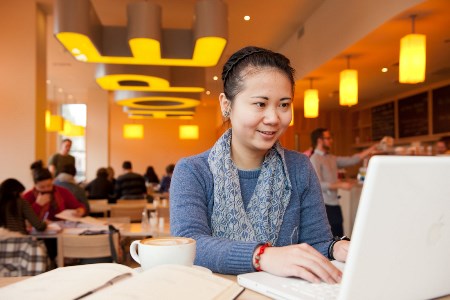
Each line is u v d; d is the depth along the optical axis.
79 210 4.31
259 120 1.06
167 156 15.79
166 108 10.50
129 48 4.99
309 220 1.24
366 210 0.57
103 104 12.59
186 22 6.86
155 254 0.78
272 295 0.75
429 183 0.62
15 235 3.25
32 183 5.62
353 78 5.30
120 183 8.16
